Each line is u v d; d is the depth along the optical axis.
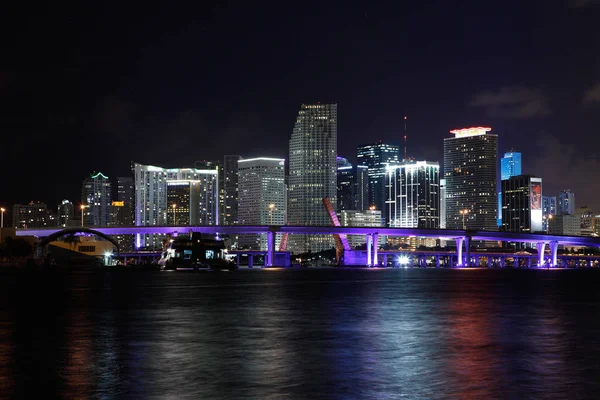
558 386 34.75
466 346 48.22
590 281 192.88
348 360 42.28
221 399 32.06
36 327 59.56
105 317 68.75
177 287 132.88
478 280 193.50
